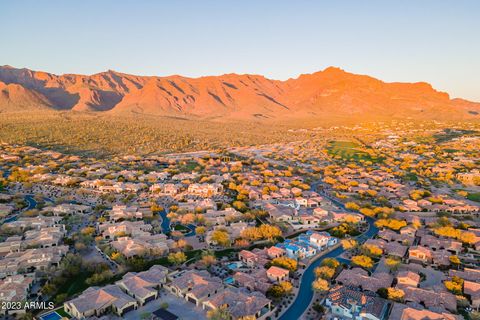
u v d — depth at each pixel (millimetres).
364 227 191125
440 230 172125
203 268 138625
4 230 172500
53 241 159125
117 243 156875
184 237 173000
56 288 122688
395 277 132375
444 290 120438
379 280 125125
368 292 120312
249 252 149000
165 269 132375
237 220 193625
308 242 165000
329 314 110750
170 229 186000
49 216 195625
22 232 174125
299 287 127375
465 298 115812
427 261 147875
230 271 136500
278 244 160625
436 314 103188
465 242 165000
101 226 178750
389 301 115688
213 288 118375
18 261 138375
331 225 194000
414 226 181625
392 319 102938
